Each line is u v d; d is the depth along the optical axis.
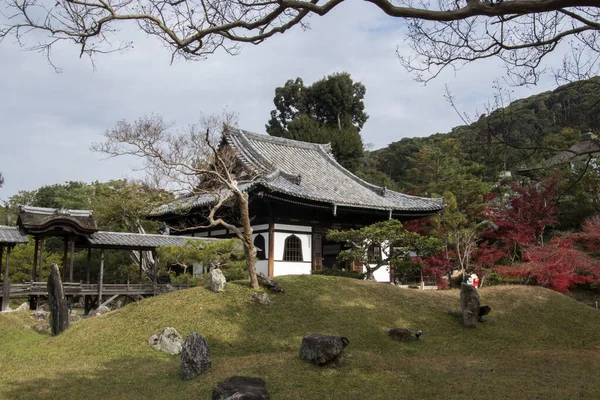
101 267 24.61
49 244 41.31
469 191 35.53
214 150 16.06
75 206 45.56
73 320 18.23
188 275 22.86
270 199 24.86
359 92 59.88
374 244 23.28
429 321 16.48
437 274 28.20
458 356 13.43
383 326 15.40
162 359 12.58
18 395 9.57
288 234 26.72
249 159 28.78
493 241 33.09
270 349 13.37
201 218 31.31
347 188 30.12
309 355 11.06
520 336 16.06
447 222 29.59
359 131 60.81
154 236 26.59
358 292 18.09
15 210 49.66
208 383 9.97
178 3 8.59
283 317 15.26
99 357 12.71
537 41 8.58
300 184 27.36
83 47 8.15
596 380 10.60
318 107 59.12
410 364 11.70
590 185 31.03
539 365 12.12
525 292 20.34
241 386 9.00
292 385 9.71
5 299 21.06
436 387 9.98
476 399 9.20
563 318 18.16
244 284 17.00
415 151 74.25
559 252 24.41
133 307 16.03
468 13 6.72
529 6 6.42
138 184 31.83
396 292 18.91
